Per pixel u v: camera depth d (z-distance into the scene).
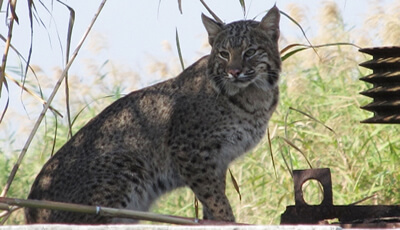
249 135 16.17
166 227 7.83
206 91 16.02
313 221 10.12
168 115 16.19
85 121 26.09
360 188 20.73
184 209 21.47
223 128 15.86
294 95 24.08
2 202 8.78
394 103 9.88
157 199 16.41
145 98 16.52
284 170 21.19
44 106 11.80
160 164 16.25
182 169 16.11
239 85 15.60
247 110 15.95
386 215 9.94
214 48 16.06
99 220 15.35
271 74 16.16
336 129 22.62
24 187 23.88
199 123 15.91
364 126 22.17
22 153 11.56
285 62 26.00
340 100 23.12
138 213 9.17
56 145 25.20
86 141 16.22
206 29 16.53
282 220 10.33
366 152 21.06
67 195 15.59
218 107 15.84
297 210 10.21
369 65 10.10
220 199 16.17
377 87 10.10
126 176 15.66
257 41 15.91
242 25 16.23
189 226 7.75
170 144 16.11
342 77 24.92
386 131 22.03
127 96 16.78
